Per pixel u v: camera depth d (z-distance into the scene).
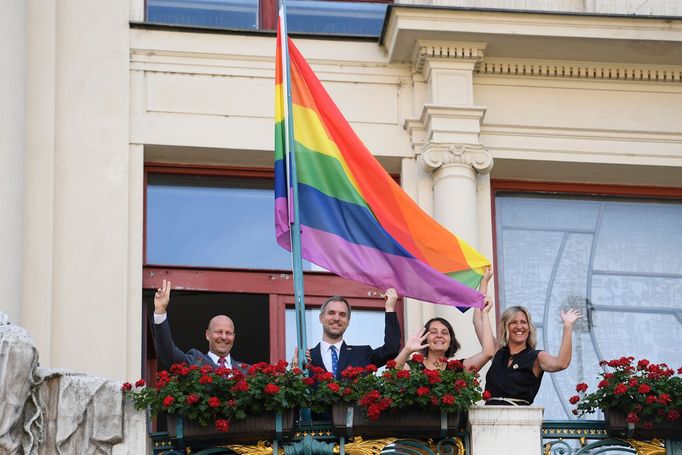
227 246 21.19
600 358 21.22
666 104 21.89
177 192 21.27
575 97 21.78
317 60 21.61
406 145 21.39
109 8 21.39
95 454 16.56
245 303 21.31
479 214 21.22
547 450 16.81
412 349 17.20
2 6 20.66
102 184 20.69
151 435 16.73
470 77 21.39
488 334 18.14
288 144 18.56
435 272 18.58
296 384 16.48
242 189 21.42
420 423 16.53
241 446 16.64
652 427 16.81
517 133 21.55
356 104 21.50
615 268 21.64
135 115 21.09
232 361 17.91
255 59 21.48
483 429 16.64
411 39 21.28
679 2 22.14
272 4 22.03
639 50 21.58
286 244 18.38
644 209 21.92
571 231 21.72
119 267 20.36
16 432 16.38
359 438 16.61
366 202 18.73
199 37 21.47
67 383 16.69
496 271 21.42
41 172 20.55
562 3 22.16
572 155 21.56
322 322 18.00
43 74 20.91
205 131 21.16
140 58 21.31
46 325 19.98
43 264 20.20
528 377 17.38
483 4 21.98
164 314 17.41
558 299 21.44
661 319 21.47
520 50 21.55
